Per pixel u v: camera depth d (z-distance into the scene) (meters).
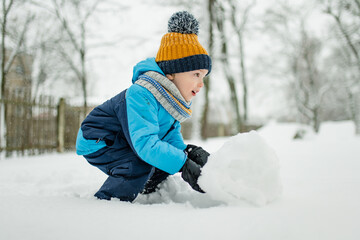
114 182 1.35
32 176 2.49
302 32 15.93
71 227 0.79
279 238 0.71
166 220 0.85
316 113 15.91
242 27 12.79
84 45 11.41
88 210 0.98
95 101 22.55
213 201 1.21
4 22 9.35
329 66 16.92
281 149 5.30
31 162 4.64
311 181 1.72
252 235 0.73
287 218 0.85
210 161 1.14
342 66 14.02
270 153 1.09
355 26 11.64
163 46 1.45
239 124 14.70
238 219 0.84
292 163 2.97
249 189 1.02
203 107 11.12
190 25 1.46
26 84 14.83
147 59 1.48
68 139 7.53
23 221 0.84
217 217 0.86
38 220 0.85
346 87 13.66
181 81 1.44
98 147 1.38
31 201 1.11
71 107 7.64
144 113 1.27
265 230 0.76
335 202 1.05
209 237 0.72
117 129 1.38
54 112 7.08
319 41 15.70
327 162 2.96
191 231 0.76
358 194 1.22
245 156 1.07
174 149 1.26
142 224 0.81
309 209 0.94
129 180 1.33
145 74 1.40
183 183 1.55
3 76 9.30
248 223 0.80
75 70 12.12
